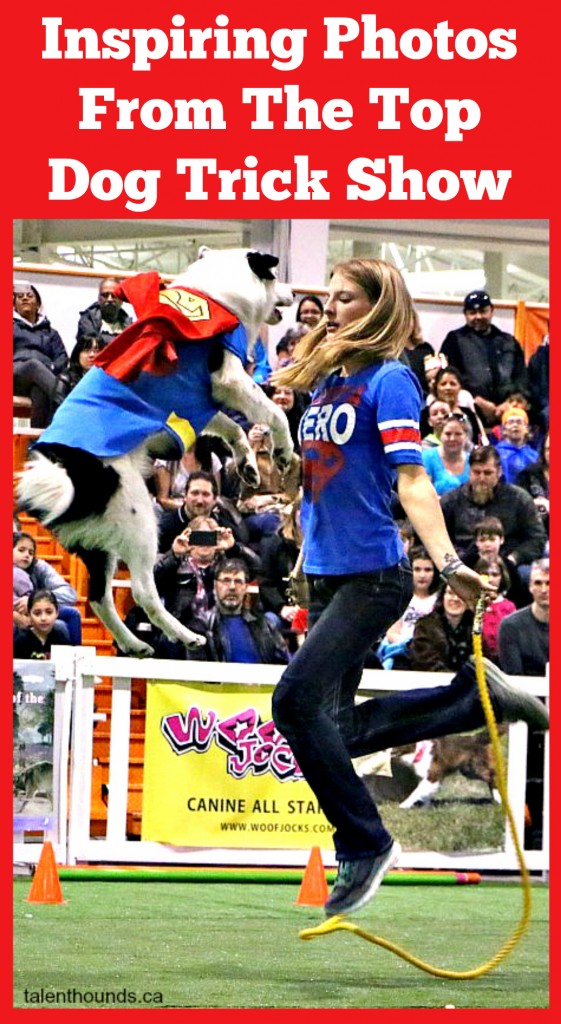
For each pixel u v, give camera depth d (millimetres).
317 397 5422
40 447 6965
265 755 9500
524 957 6230
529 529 11922
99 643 11656
